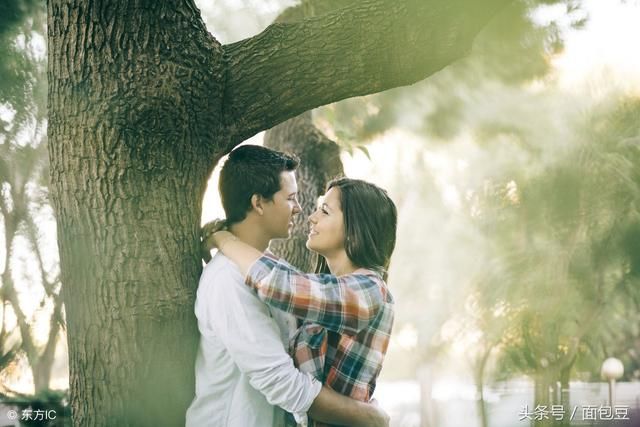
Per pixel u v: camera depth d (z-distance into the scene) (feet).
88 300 7.36
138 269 7.29
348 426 7.20
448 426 50.21
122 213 7.26
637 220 29.71
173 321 7.38
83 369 7.45
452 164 34.63
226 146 7.84
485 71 21.59
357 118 24.09
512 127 25.89
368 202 7.68
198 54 7.41
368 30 7.55
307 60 7.63
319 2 13.11
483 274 33.73
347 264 7.82
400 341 52.90
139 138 7.23
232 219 7.74
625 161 28.30
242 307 7.01
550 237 31.22
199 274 7.64
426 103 23.48
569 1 19.69
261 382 6.95
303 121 13.62
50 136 7.48
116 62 7.14
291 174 7.82
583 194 29.68
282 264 7.09
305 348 7.44
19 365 26.91
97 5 7.09
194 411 7.47
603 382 39.47
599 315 32.71
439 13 7.44
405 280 40.32
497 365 36.35
